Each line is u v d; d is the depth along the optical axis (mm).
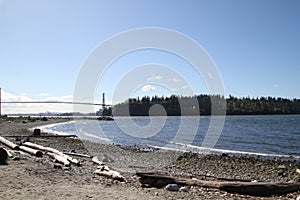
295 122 85688
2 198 7812
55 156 15750
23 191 8562
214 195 9438
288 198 9406
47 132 47000
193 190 9938
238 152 27875
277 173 16078
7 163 12633
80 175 11562
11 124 67812
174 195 9172
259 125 73375
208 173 15938
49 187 9180
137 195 8898
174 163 19203
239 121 93562
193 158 21672
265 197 9531
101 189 9391
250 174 15875
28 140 28578
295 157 25188
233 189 9930
